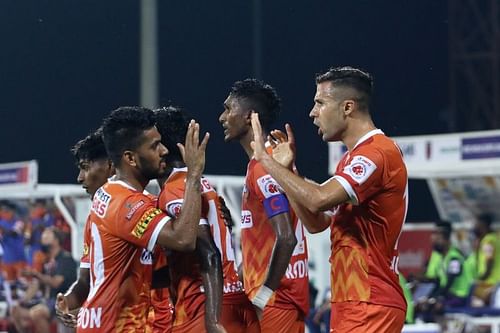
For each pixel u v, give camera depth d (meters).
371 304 20.72
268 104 24.14
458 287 45.09
